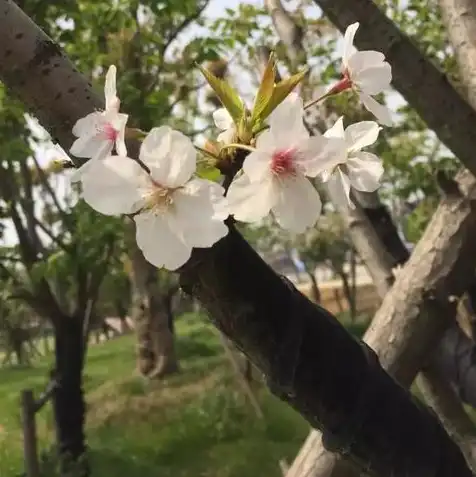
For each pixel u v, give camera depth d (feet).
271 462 4.51
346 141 0.67
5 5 0.68
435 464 0.87
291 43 1.97
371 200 1.81
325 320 0.80
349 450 0.83
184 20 4.22
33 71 0.69
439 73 1.27
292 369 0.76
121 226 3.42
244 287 0.72
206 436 5.04
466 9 1.41
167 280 6.63
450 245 1.42
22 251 4.28
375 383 0.83
